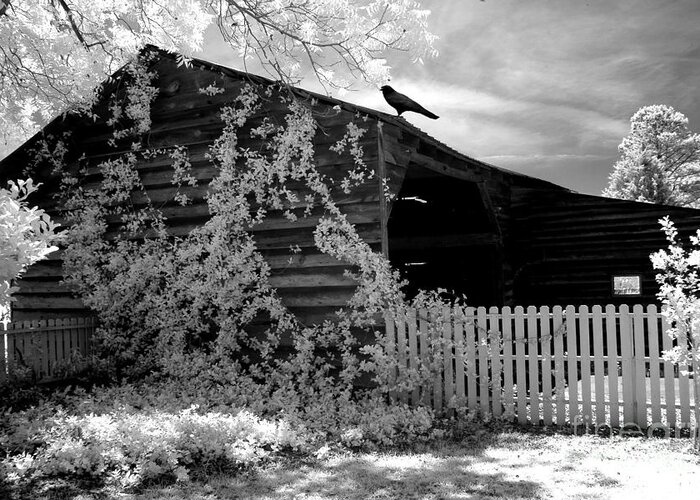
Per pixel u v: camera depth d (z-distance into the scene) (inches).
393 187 411.8
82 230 500.4
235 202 446.0
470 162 513.7
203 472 261.1
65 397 395.9
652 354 325.1
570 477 245.8
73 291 506.6
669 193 1466.5
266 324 433.7
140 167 490.3
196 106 470.6
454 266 662.5
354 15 408.5
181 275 460.8
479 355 364.2
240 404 384.8
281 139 432.5
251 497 229.9
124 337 481.7
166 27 489.7
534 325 352.2
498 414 362.0
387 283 396.2
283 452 293.9
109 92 508.1
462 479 246.2
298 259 423.8
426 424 334.3
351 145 408.5
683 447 293.9
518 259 664.4
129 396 396.2
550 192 656.4
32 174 531.8
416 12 399.9
